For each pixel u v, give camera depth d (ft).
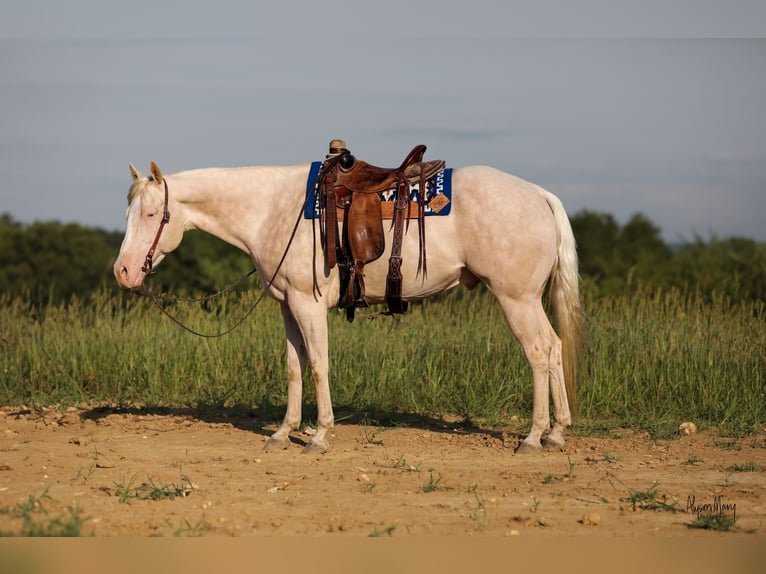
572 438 31.63
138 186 29.37
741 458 28.63
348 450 29.89
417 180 28.53
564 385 29.96
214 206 29.99
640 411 35.91
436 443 30.94
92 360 42.11
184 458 28.63
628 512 22.13
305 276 28.68
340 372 38.86
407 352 40.29
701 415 35.35
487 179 28.50
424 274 28.58
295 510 22.25
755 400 35.58
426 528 20.67
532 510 22.25
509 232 27.96
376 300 29.40
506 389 37.17
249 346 41.39
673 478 25.71
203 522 20.83
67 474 26.20
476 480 25.49
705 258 92.27
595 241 137.28
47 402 39.14
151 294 30.58
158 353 41.04
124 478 25.71
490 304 46.37
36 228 142.41
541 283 28.81
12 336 45.19
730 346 38.70
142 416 36.17
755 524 21.13
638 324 41.29
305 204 28.76
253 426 34.42
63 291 126.62
